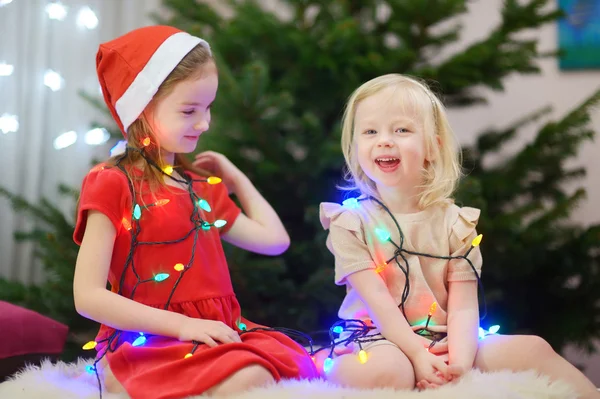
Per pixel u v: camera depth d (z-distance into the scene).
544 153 2.05
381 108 1.29
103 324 1.27
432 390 1.02
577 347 2.14
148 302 1.24
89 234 1.22
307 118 1.94
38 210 2.01
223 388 1.05
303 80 2.05
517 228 1.92
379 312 1.22
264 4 2.70
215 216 1.44
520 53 2.04
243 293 1.92
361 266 1.27
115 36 2.54
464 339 1.20
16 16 2.36
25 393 1.12
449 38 2.16
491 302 1.99
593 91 2.54
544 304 2.13
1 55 2.34
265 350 1.16
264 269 1.88
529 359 1.14
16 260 2.35
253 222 1.49
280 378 1.11
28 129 2.39
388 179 1.28
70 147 2.41
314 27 2.14
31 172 2.37
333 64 1.95
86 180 1.28
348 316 1.32
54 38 2.43
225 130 1.93
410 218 1.30
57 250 1.90
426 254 1.28
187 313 1.25
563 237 2.03
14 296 1.94
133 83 1.29
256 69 1.85
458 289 1.27
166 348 1.14
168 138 1.29
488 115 2.65
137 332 1.22
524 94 2.61
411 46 2.10
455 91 2.16
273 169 1.97
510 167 2.09
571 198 1.99
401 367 1.11
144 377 1.10
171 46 1.29
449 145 1.35
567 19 2.53
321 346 1.52
